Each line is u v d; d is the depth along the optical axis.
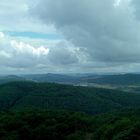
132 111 167.50
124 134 96.00
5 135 114.19
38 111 157.50
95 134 123.88
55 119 140.38
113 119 139.12
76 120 144.00
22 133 117.12
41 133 120.44
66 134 129.88
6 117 133.00
